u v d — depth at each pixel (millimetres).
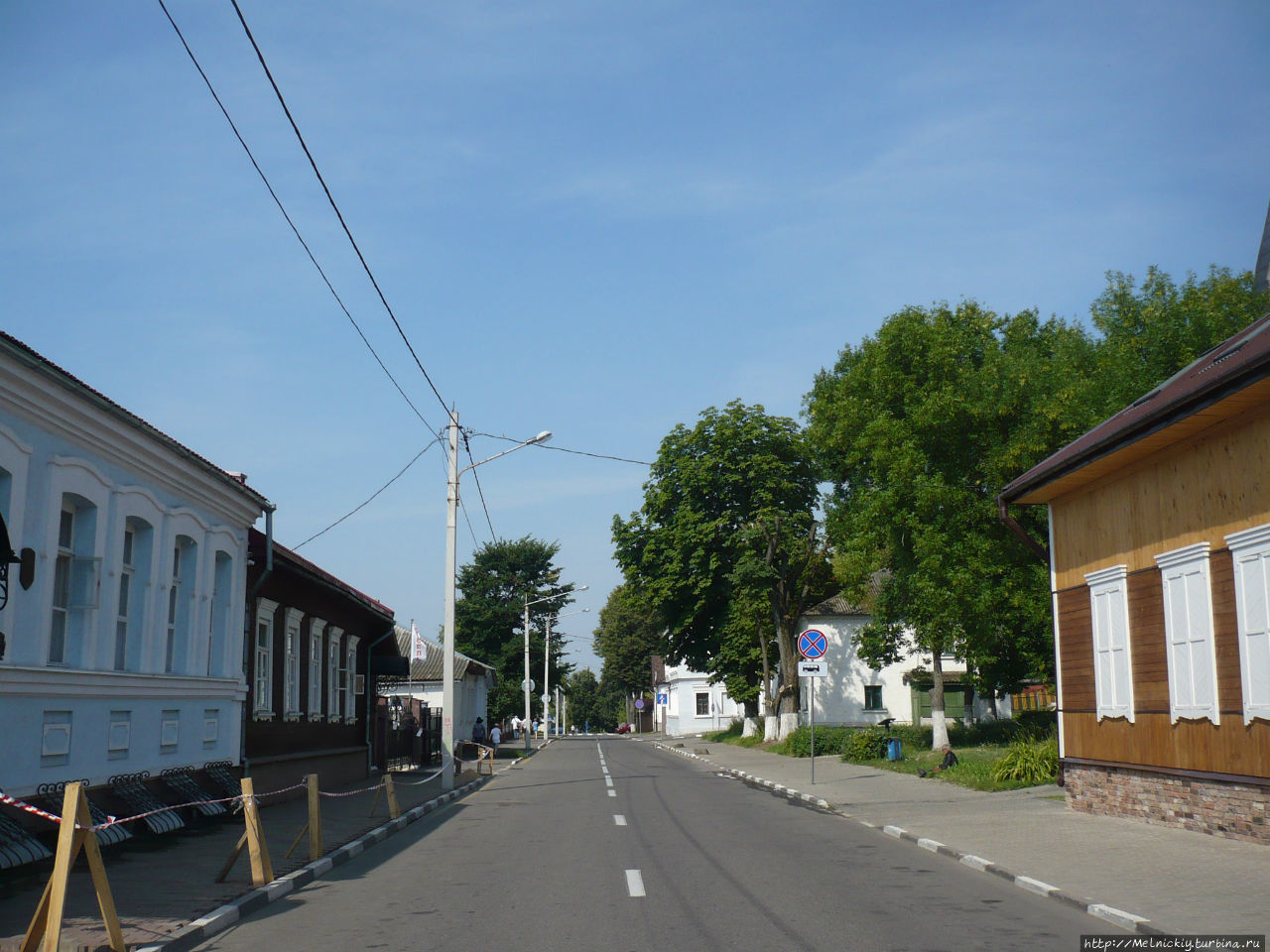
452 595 26688
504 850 14328
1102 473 16812
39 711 13156
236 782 19078
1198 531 14281
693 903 9922
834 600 58969
